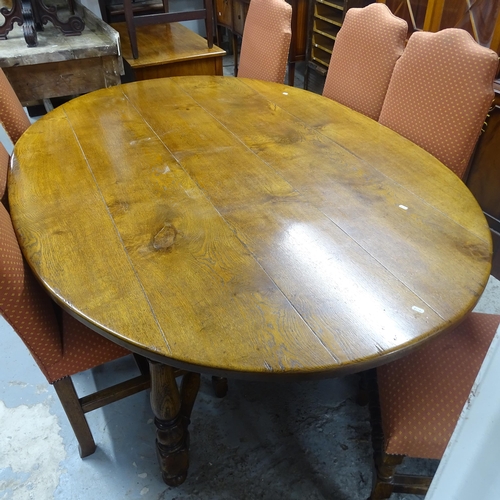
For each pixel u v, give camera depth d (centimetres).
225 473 129
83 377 158
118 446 137
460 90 138
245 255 96
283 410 146
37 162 133
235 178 124
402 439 90
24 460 132
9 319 96
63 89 227
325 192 117
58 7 307
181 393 117
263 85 191
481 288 88
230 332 79
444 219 107
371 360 75
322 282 89
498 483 51
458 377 97
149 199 115
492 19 181
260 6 207
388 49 165
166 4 336
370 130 150
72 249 98
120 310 84
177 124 156
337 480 127
